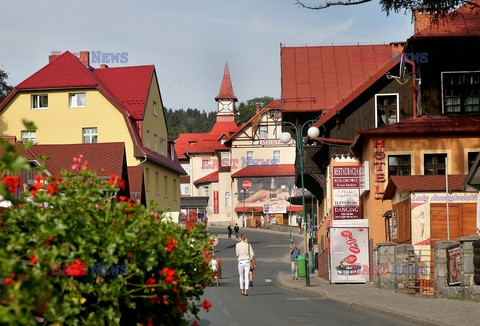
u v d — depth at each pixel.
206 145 161.62
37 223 9.64
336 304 27.11
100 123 76.75
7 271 6.19
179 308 11.65
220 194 150.38
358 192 44.16
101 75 82.81
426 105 42.69
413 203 32.75
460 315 19.84
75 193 10.62
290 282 44.56
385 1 26.83
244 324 19.75
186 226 15.00
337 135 49.16
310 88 54.28
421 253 32.69
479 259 23.95
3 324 5.85
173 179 90.75
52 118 77.19
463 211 32.75
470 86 42.72
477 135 40.88
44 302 8.72
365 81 48.62
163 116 88.31
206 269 14.81
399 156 41.00
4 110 77.62
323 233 57.31
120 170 51.41
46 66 78.62
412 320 19.62
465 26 42.62
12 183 7.70
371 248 40.75
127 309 11.24
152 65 83.88
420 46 42.91
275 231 133.88
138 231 10.66
